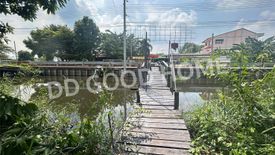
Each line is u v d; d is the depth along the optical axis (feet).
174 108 19.07
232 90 9.82
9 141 6.56
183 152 10.03
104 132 9.02
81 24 98.89
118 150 9.23
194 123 13.85
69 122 10.63
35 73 23.24
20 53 104.88
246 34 114.32
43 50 100.58
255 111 8.73
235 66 9.84
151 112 17.35
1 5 8.23
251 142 7.86
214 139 9.38
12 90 14.75
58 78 59.47
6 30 9.12
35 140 6.97
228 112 9.70
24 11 8.79
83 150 7.83
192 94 35.88
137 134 12.08
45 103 15.52
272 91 8.90
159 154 9.85
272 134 8.22
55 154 6.88
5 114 7.80
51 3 8.79
